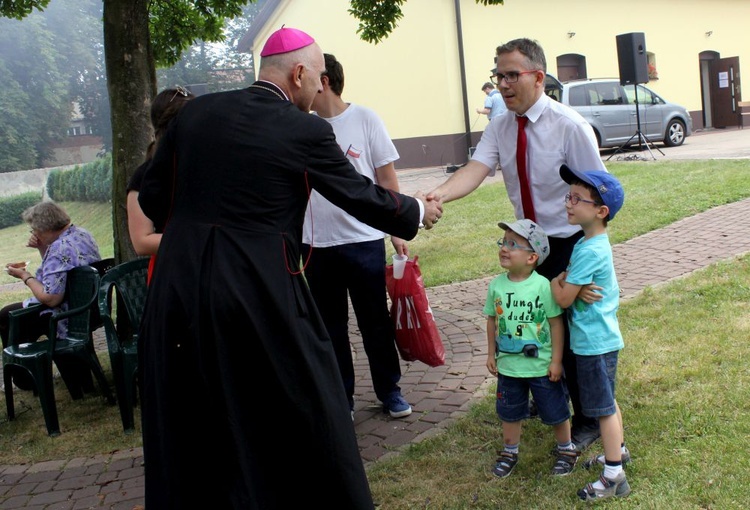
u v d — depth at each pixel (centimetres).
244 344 236
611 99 1577
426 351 392
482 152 344
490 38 1814
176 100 337
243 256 237
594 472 309
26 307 498
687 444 316
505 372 311
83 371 501
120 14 531
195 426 242
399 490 318
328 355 251
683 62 2217
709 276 559
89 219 2381
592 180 283
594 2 1989
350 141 380
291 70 258
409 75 1852
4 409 497
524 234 300
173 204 251
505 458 321
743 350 407
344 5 1959
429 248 845
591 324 288
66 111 4278
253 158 238
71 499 356
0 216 2870
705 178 980
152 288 246
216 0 780
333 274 388
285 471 246
